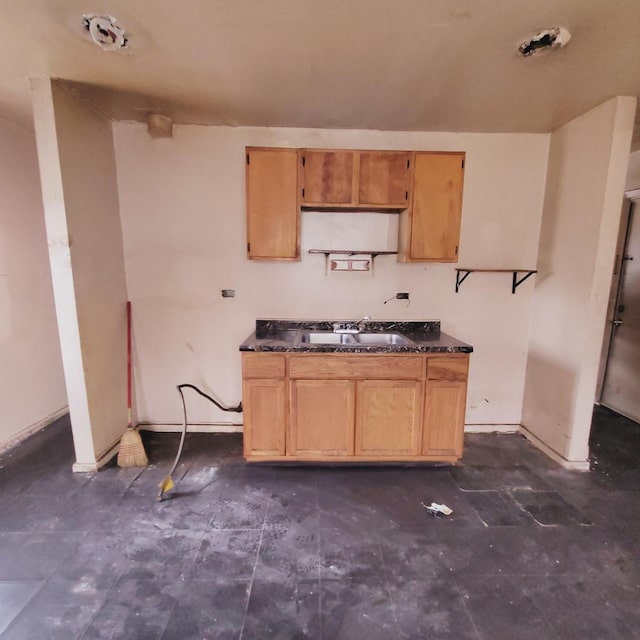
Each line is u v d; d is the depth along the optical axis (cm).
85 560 159
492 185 265
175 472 229
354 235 270
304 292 275
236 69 180
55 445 262
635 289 317
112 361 251
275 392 226
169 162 257
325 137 258
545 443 261
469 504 202
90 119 224
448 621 134
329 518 189
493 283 276
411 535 177
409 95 205
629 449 267
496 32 150
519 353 285
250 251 244
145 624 131
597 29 146
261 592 145
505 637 129
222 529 179
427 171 240
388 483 221
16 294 268
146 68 180
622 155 208
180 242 266
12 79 193
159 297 271
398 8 136
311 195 240
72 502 199
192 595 143
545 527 184
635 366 318
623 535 179
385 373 226
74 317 213
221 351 280
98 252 234
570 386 238
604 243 217
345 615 136
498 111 224
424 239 245
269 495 207
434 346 224
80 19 144
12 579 150
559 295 249
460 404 230
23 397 274
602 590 148
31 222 280
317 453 232
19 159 269
